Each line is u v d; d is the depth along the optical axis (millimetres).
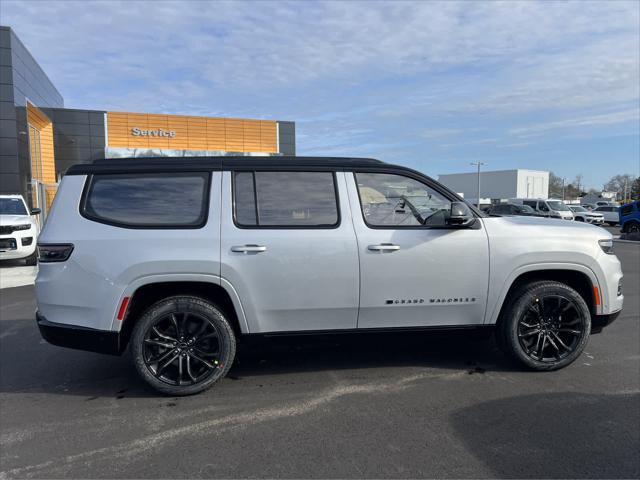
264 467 2936
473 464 2955
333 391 4090
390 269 4102
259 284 3953
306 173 4145
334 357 4977
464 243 4215
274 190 4070
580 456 3039
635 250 17141
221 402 3893
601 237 4488
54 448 3191
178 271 3846
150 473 2883
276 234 3973
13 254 10922
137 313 4086
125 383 4348
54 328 3826
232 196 4008
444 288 4211
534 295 4336
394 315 4195
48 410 3787
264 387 4191
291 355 5047
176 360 3992
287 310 4027
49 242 3818
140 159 4070
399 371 4555
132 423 3541
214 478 2824
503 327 4438
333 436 3309
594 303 4480
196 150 28797
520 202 31594
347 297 4078
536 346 4430
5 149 19266
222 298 4098
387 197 4230
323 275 4023
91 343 3824
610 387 4141
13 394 4117
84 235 3818
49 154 25781
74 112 26562
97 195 3928
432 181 4320
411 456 3047
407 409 3723
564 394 3992
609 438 3264
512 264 4289
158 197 3961
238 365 4754
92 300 3789
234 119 29516
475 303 4293
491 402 3840
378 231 4117
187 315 3953
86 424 3535
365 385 4215
